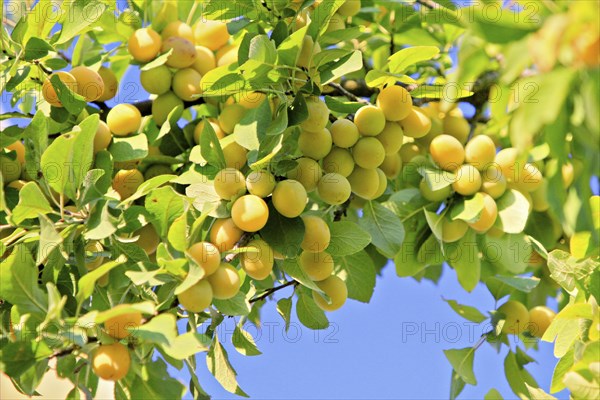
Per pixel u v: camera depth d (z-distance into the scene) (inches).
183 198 50.5
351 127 53.2
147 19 57.4
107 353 48.9
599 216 50.0
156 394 50.6
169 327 48.1
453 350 56.8
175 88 55.8
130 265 52.0
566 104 44.8
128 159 53.8
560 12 44.5
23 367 48.5
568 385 49.0
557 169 46.3
